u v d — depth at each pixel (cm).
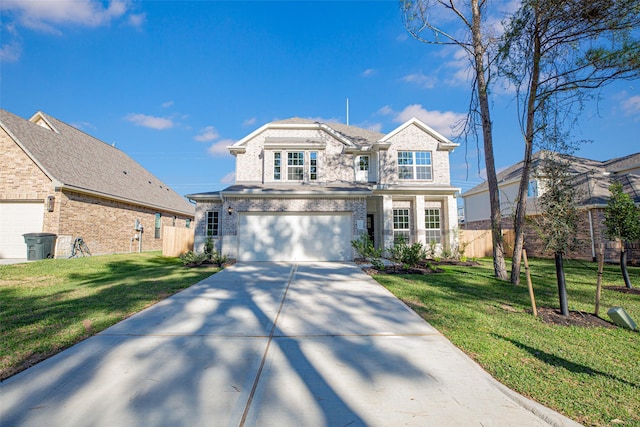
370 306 624
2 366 356
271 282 878
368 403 291
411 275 1009
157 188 2503
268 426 258
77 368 353
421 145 1708
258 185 1588
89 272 1075
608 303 649
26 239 1296
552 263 1397
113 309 588
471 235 1797
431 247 1493
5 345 413
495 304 641
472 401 296
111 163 2086
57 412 274
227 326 500
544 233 588
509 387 319
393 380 332
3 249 1405
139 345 418
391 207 1623
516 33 781
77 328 480
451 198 1686
